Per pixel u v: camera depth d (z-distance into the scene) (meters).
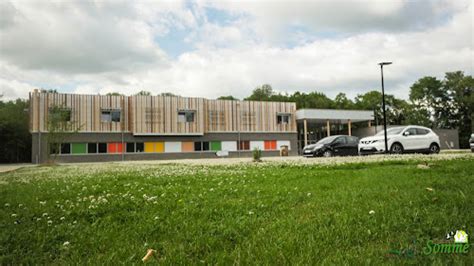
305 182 6.29
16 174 12.33
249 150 40.75
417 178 5.97
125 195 4.99
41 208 4.18
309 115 41.06
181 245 2.55
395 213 3.27
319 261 2.12
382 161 11.05
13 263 2.32
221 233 2.90
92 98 33.75
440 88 60.41
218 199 4.54
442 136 43.03
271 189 5.39
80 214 3.79
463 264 1.98
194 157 37.72
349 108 72.00
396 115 67.56
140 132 34.88
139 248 2.51
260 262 2.14
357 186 5.40
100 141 33.78
